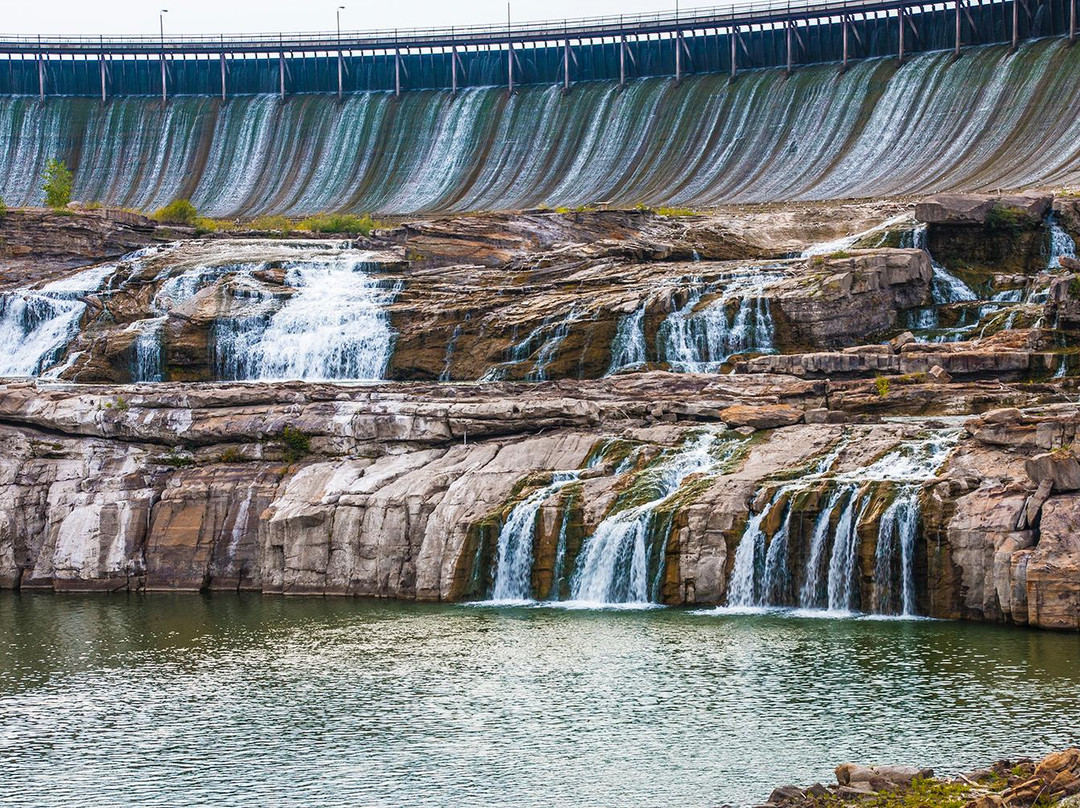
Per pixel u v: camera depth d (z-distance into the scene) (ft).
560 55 647.15
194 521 313.73
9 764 195.11
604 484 290.56
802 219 449.48
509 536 287.48
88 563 313.94
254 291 415.03
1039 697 207.92
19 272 465.06
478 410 312.91
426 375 387.55
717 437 301.02
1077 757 165.17
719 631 250.98
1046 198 393.29
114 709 218.79
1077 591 241.55
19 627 273.13
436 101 655.76
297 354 399.65
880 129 556.51
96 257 476.13
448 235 446.19
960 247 393.09
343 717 211.82
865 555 261.44
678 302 370.94
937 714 202.39
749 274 383.65
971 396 302.04
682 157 590.55
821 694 213.46
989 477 261.65
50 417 329.11
